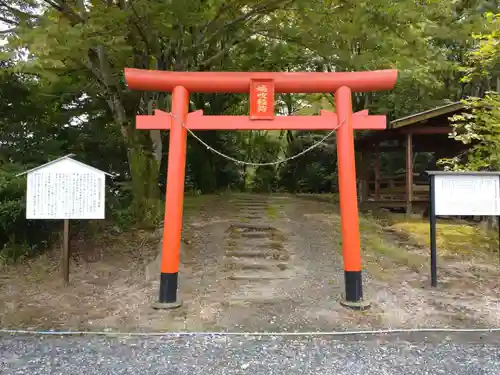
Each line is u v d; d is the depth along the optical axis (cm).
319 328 457
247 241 781
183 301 539
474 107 730
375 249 770
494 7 913
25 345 403
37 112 890
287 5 709
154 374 344
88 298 545
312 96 1752
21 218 664
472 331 447
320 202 1240
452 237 850
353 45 848
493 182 601
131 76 544
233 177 1775
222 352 390
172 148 544
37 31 516
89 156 994
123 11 571
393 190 1239
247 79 555
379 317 489
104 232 791
